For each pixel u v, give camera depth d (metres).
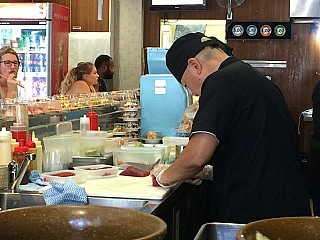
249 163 2.38
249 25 7.27
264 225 1.20
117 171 2.87
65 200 2.20
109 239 1.27
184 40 2.62
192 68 2.58
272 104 2.41
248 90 2.38
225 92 2.34
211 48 2.58
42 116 3.16
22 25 6.57
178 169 2.38
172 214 2.57
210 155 2.31
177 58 2.62
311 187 4.13
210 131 2.28
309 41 7.26
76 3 7.51
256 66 7.36
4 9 6.57
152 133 4.23
